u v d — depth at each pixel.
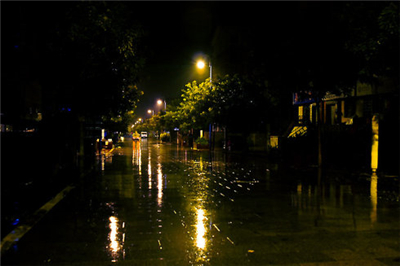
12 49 11.33
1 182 8.82
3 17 10.80
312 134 23.39
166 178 15.63
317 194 11.49
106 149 41.91
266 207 9.38
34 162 11.24
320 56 15.90
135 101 16.98
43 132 13.27
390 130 17.59
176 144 66.88
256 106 31.44
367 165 18.53
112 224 7.54
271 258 5.48
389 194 11.48
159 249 5.89
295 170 19.05
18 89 12.30
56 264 5.21
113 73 14.02
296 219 8.03
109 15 12.28
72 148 16.06
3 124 11.83
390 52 13.77
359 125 19.52
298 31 16.12
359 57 15.61
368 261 5.37
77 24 11.51
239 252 5.75
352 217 8.23
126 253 5.69
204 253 5.70
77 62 12.44
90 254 5.64
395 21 12.65
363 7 14.59
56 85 13.02
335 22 15.81
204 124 41.62
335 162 20.80
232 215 8.43
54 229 7.12
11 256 5.55
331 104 24.91
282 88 17.56
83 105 14.44
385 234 6.82
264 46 17.06
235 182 14.35
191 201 10.22
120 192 11.79
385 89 19.02
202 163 23.92
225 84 33.44
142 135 121.62
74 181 14.00
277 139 29.33
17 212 8.39
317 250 5.87
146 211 8.85
